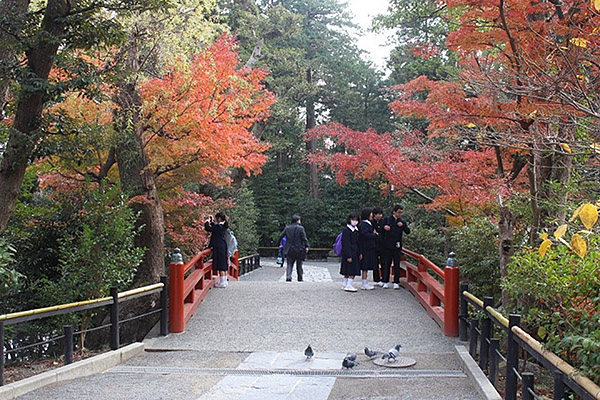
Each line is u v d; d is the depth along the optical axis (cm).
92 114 1116
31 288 1071
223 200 1880
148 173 1195
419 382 670
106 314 1158
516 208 834
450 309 934
